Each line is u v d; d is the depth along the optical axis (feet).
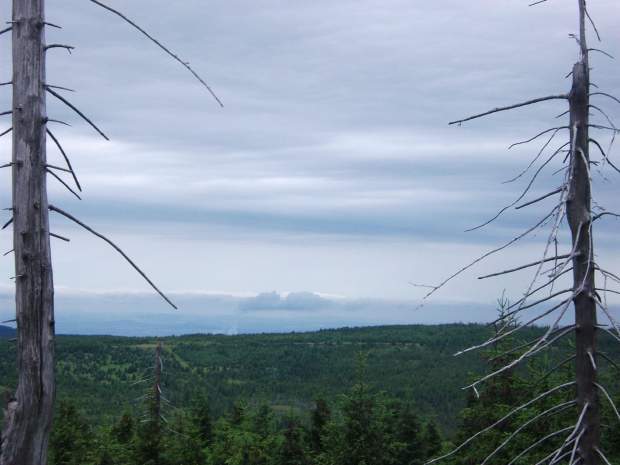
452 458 45.50
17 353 18.34
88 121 19.34
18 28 19.01
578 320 19.65
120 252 18.44
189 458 75.51
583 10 19.86
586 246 19.38
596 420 19.90
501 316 17.72
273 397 245.86
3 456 17.71
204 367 357.20
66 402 87.04
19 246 18.42
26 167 18.58
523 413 37.93
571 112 20.03
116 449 74.18
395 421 68.33
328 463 58.90
